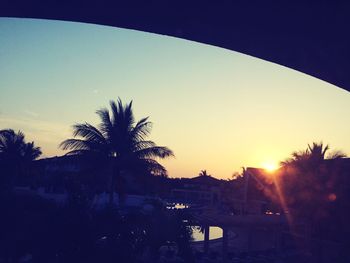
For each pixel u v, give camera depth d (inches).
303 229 1010.1
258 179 1244.5
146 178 1042.7
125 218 454.6
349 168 948.0
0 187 526.6
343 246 875.4
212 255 842.2
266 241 1087.0
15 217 432.1
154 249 471.8
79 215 429.7
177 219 491.8
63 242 409.7
